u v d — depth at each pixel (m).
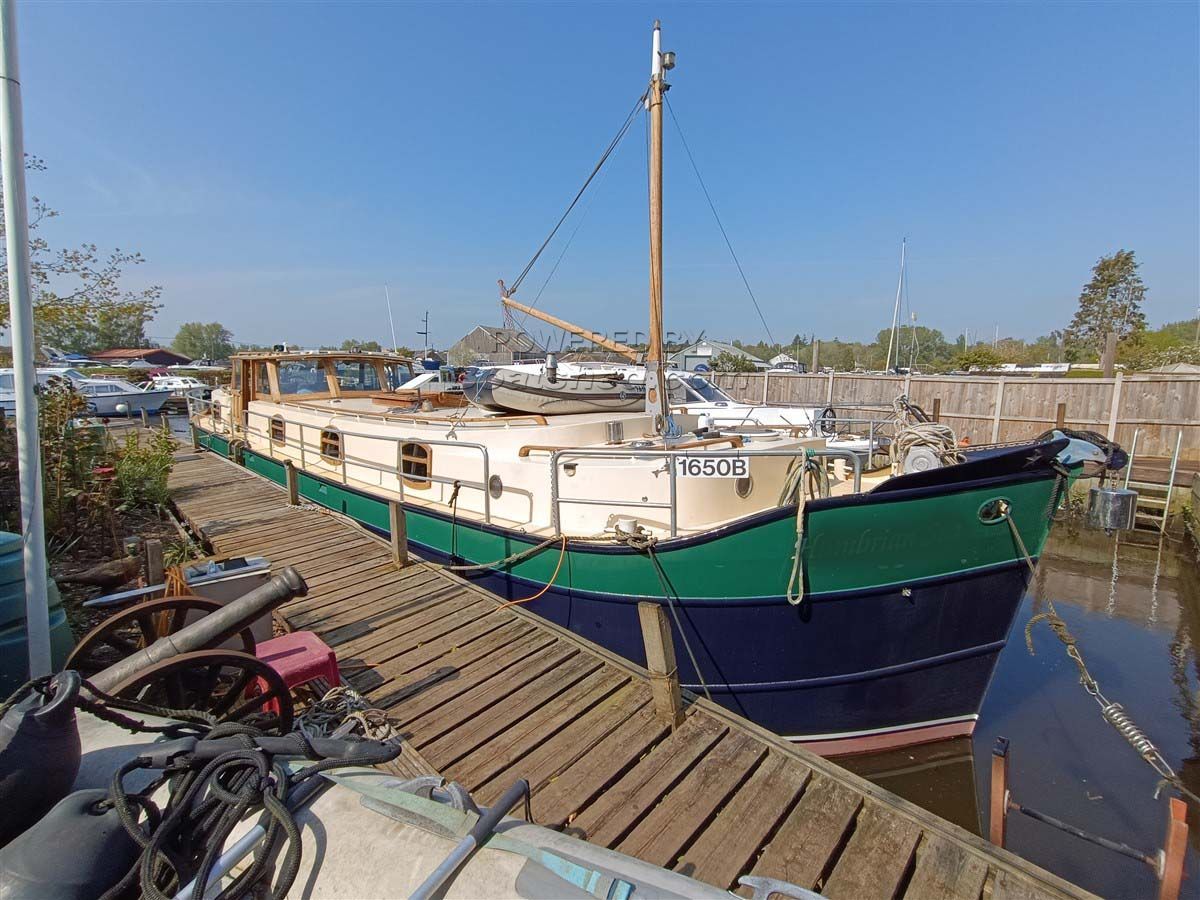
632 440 6.28
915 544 4.41
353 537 7.64
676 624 4.90
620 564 5.06
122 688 2.51
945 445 5.00
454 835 1.78
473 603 5.61
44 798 1.85
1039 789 5.23
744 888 2.77
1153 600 10.06
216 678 3.13
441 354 35.75
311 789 1.96
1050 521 4.68
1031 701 6.72
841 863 2.89
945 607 4.67
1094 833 4.70
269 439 11.14
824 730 4.91
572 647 4.81
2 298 7.73
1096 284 41.91
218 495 10.05
